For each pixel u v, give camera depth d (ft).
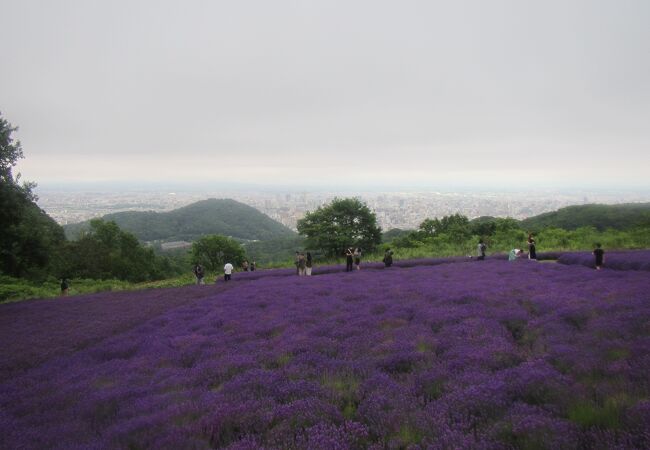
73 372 42.91
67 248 247.50
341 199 227.81
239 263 271.90
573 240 153.58
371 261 161.38
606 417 20.66
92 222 294.46
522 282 74.02
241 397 29.22
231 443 22.27
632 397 22.62
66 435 26.11
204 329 55.98
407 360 34.40
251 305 72.59
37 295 157.79
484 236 180.96
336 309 61.57
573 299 52.90
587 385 25.12
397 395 26.81
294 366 34.76
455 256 155.02
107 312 85.20
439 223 224.53
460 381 28.27
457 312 50.93
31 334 67.36
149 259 304.30
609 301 49.44
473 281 79.61
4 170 107.65
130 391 33.09
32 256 123.85
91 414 29.84
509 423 20.95
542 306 51.08
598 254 87.51
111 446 23.07
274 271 151.33
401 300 64.08
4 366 48.67
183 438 22.93
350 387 29.66
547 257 123.75
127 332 61.52
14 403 35.17
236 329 53.98
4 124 108.27
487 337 38.88
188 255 282.77
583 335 36.52
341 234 211.61
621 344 31.53
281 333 49.85
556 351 32.63
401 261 143.74
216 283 130.41
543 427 19.79
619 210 226.79
